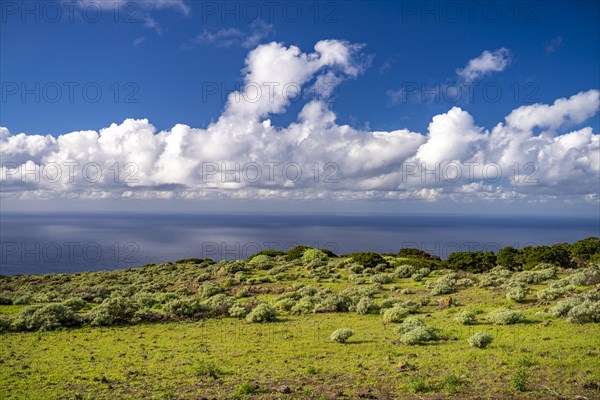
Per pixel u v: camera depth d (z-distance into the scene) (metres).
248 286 49.34
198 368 17.53
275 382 16.08
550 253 59.28
